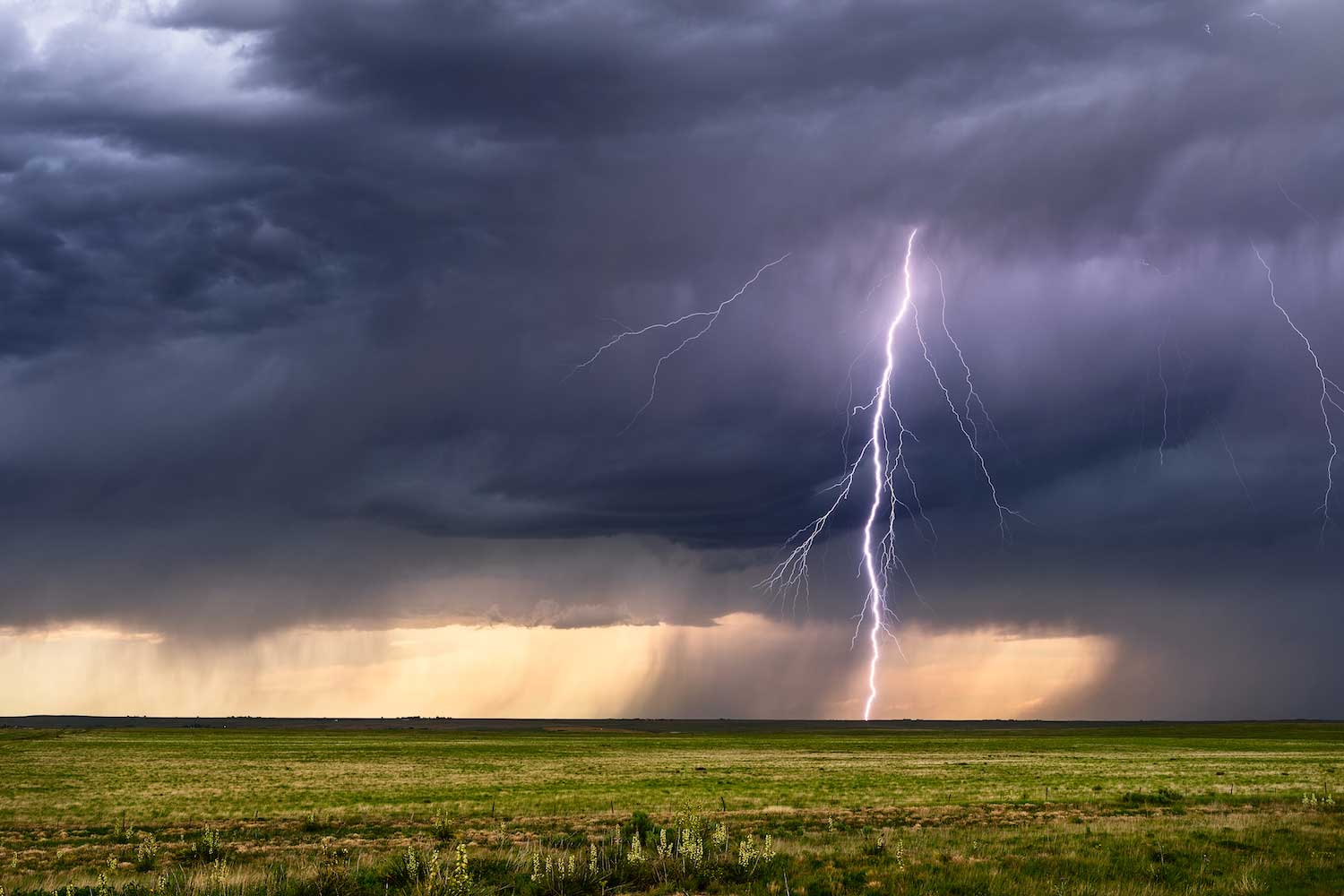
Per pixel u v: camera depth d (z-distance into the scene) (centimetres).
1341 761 7469
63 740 12688
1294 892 1802
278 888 1888
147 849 2838
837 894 1830
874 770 6725
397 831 3422
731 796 4678
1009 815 3591
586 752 10344
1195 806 3806
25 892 2055
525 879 1925
